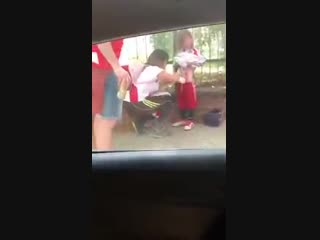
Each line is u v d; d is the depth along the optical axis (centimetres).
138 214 287
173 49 328
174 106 333
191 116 330
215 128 326
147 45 329
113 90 333
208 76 325
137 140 334
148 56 330
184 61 327
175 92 332
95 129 333
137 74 333
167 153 329
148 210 287
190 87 329
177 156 321
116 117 335
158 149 333
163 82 332
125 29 324
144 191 294
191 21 321
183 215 290
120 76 333
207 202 292
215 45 321
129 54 330
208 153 325
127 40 329
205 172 310
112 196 297
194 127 330
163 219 289
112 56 330
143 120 336
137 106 335
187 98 330
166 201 295
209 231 284
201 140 329
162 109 334
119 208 292
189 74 328
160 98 334
